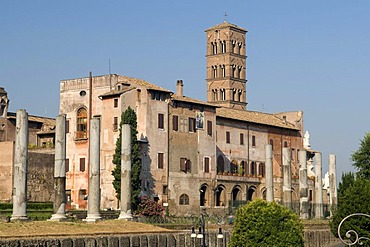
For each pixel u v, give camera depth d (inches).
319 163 5807.1
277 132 6417.3
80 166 5231.3
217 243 3818.9
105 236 3233.3
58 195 3690.9
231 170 5861.2
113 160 4854.8
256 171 6131.9
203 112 5487.2
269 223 3253.0
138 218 4237.2
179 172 5206.7
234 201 5615.2
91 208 3809.1
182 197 5206.7
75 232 3262.8
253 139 6136.8
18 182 3545.8
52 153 5231.3
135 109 5059.1
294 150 6609.3
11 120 6181.1
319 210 5585.6
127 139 4074.8
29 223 3380.9
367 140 6028.5
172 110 5226.4
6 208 4596.5
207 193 5457.7
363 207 3752.5
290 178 5255.9
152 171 5007.4
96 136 3843.5
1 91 6136.8
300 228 3331.7
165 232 3654.0
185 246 3646.7
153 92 5093.5
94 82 5270.7
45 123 6318.9
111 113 5093.5
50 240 2950.3
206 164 5457.7
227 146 5846.5
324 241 4810.5
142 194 4894.2
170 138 5177.2
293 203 5565.9
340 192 5984.3
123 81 5157.5
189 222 4493.1
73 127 5324.8
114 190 4990.2
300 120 6688.0
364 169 6018.7
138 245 3376.0
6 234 2992.1
